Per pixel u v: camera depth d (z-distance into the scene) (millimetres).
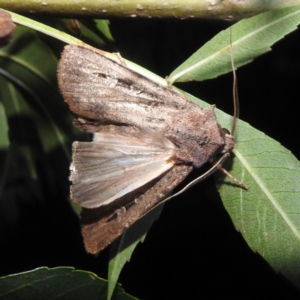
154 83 126
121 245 123
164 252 211
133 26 186
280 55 191
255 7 126
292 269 120
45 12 129
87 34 142
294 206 121
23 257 205
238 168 123
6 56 143
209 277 211
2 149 143
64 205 197
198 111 128
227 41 123
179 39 187
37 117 151
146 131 128
